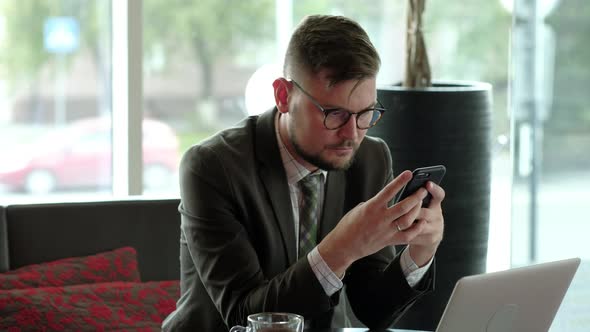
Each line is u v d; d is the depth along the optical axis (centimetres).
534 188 399
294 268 173
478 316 150
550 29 390
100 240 247
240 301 178
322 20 179
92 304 236
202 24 407
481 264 303
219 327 190
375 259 197
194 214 187
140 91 343
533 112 395
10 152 380
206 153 190
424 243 177
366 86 176
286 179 192
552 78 392
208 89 411
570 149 396
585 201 396
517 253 404
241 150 191
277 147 192
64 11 378
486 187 302
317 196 197
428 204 174
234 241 183
